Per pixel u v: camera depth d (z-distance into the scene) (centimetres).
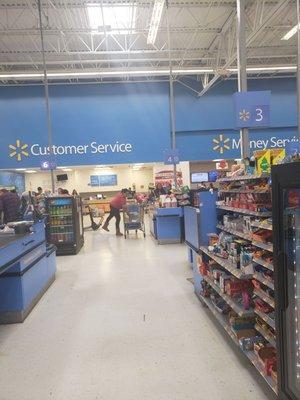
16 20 884
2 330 363
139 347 313
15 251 370
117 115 1327
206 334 335
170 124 1353
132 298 452
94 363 288
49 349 317
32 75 1014
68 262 704
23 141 1289
